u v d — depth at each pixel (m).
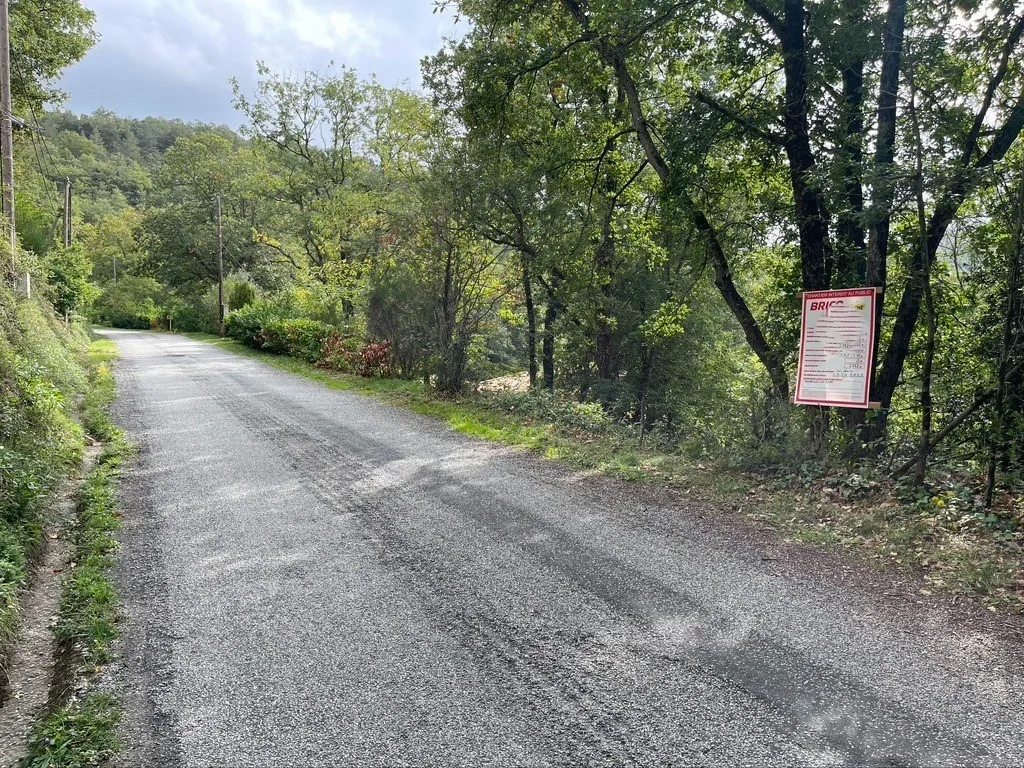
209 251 46.56
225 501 6.65
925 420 6.11
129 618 4.13
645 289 16.72
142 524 5.95
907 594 4.32
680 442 9.50
